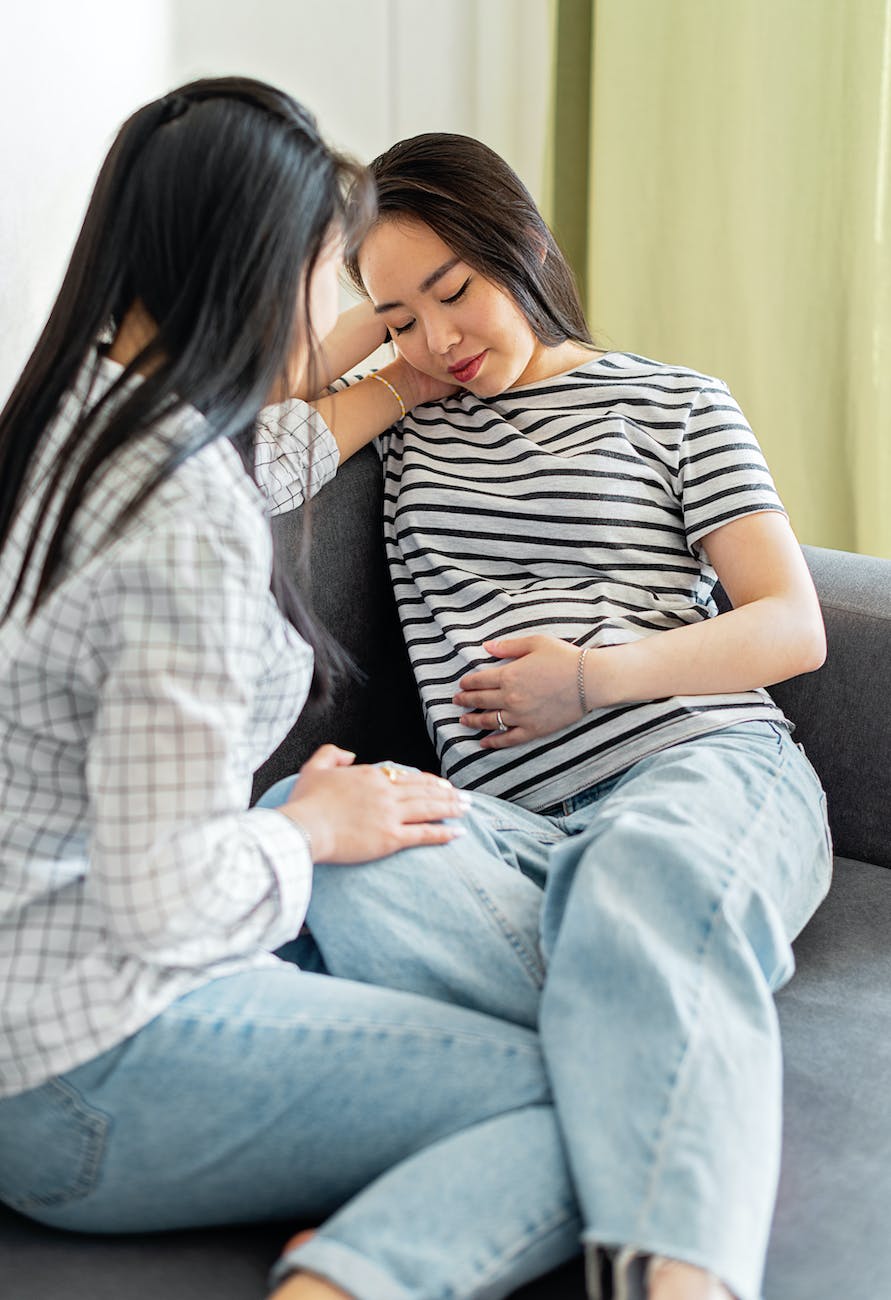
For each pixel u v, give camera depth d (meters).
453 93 2.12
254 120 0.88
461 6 2.07
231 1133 0.86
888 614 1.35
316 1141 0.87
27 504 0.91
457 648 1.32
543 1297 0.84
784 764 1.21
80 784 0.87
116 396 0.87
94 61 1.51
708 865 0.98
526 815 1.22
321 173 0.91
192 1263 0.87
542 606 1.31
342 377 1.55
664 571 1.33
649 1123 0.83
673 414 1.34
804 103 1.85
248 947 0.90
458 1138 0.85
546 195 2.06
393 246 1.28
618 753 1.23
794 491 2.00
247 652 0.85
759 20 1.84
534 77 2.15
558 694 1.23
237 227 0.87
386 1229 0.79
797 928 1.14
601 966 0.92
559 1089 0.87
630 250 2.01
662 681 1.23
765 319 1.95
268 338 0.89
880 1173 0.93
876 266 1.87
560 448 1.36
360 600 1.42
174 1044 0.86
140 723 0.80
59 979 0.84
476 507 1.36
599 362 1.39
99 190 0.90
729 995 0.92
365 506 1.42
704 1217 0.79
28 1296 0.83
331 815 1.02
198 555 0.82
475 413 1.41
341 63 1.98
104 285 0.89
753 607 1.26
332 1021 0.89
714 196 1.95
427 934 1.00
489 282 1.30
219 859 0.85
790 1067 1.03
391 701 1.50
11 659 0.85
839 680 1.36
